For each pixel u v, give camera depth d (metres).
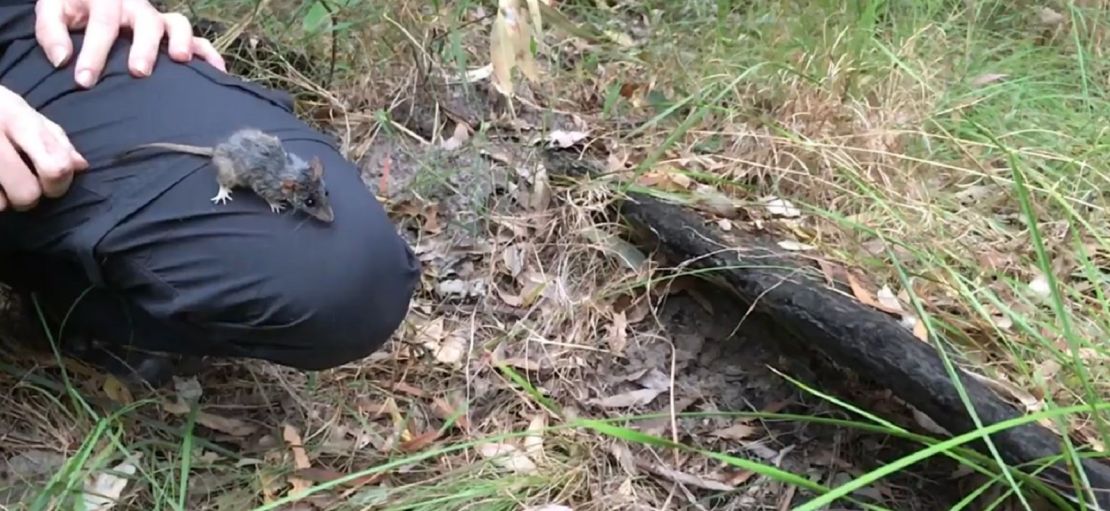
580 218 2.04
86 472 1.46
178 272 1.35
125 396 1.60
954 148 2.23
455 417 1.65
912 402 1.66
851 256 1.90
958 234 2.02
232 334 1.40
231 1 2.35
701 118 2.29
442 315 1.89
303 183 1.32
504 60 1.64
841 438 1.79
